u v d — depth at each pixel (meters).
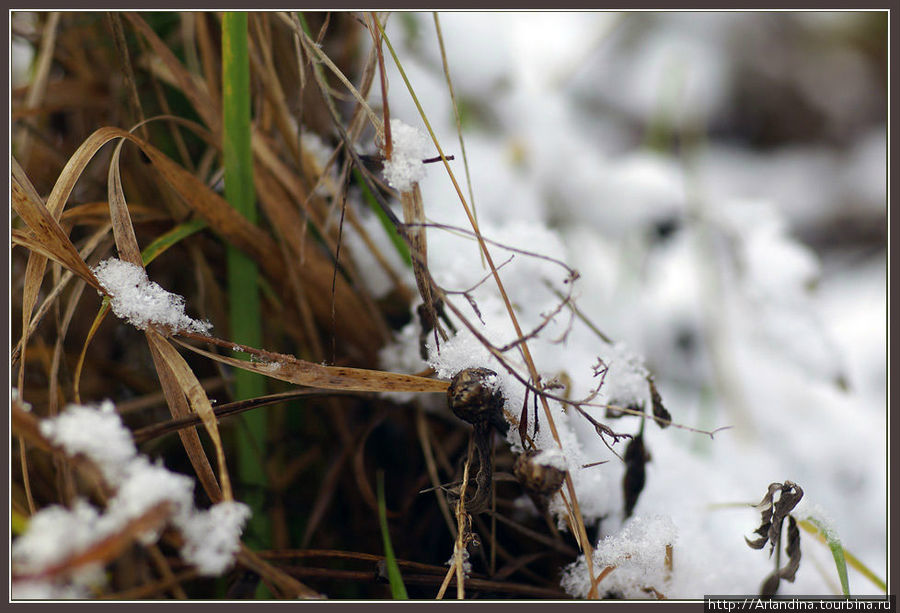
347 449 0.93
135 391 0.93
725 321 0.99
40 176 0.93
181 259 0.93
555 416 0.89
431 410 0.93
